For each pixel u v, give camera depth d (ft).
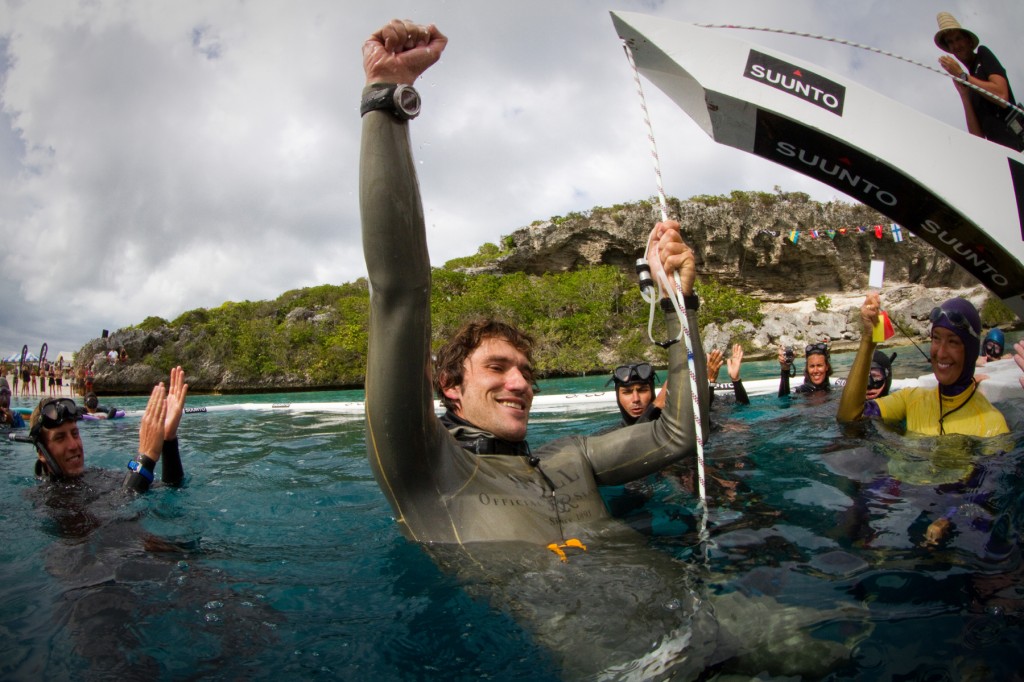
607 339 103.60
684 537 6.58
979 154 7.83
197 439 20.52
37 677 4.34
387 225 5.05
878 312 10.89
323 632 4.98
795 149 8.19
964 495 7.16
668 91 8.30
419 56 5.25
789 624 4.54
